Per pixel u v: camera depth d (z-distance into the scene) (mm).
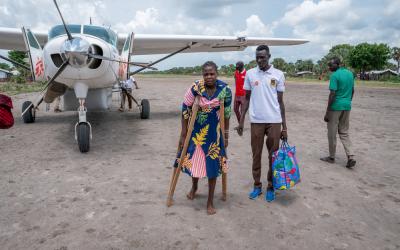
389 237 2676
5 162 4586
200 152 2971
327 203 3328
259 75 3273
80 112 5227
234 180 3988
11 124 3287
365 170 4422
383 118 9047
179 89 22422
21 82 32812
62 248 2443
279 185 3215
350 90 4402
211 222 2881
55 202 3258
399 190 3711
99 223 2832
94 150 5293
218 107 2930
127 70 7445
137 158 4848
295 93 18938
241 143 5926
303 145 5777
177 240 2572
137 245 2494
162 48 10469
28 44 6297
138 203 3252
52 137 6223
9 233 2654
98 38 5613
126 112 9938
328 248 2492
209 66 2803
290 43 10984
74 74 5211
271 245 2521
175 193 3525
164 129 7156
